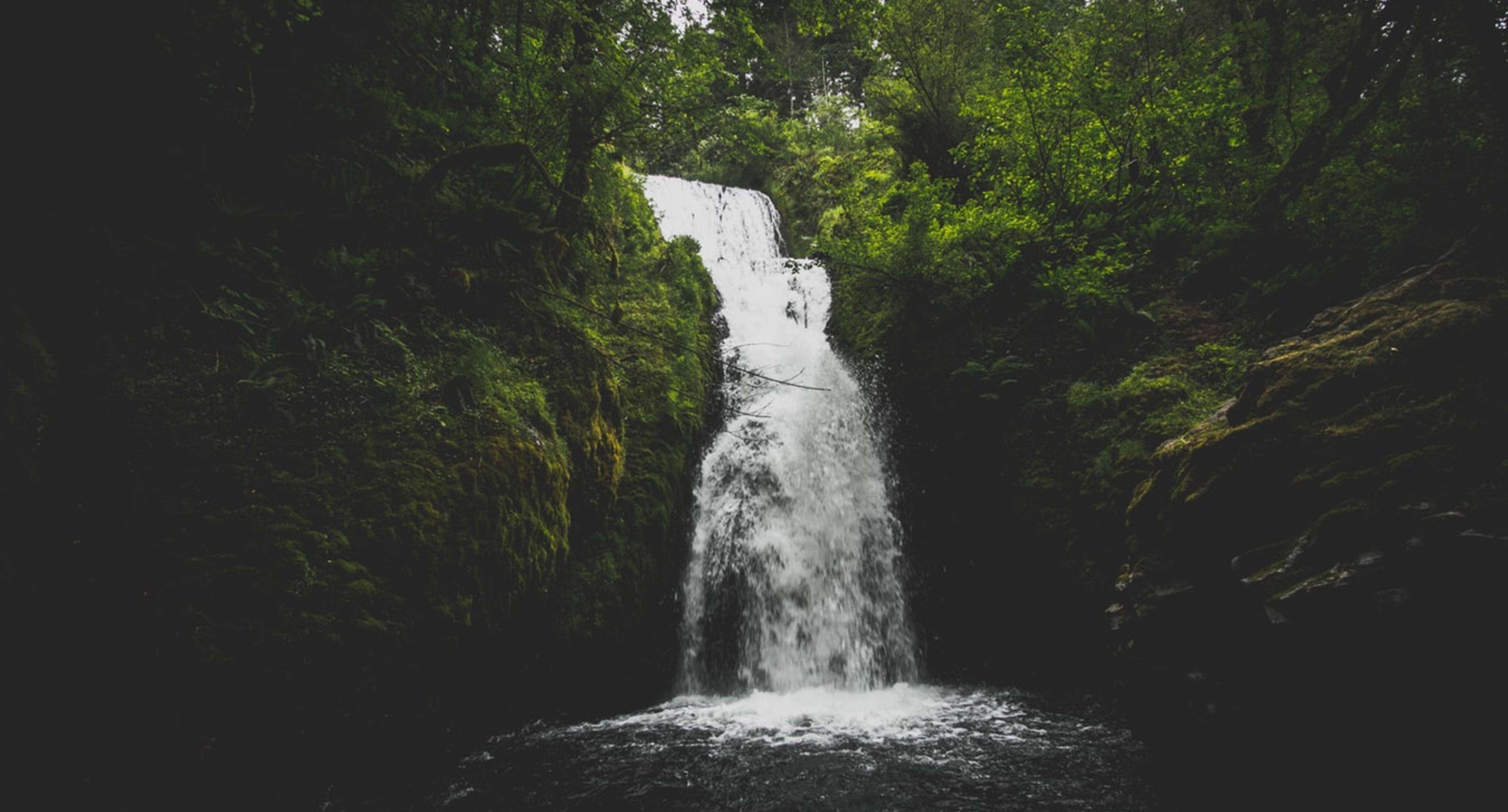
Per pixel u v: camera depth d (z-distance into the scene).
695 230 16.25
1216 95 9.08
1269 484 4.55
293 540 4.70
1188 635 5.07
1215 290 8.71
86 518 3.99
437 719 5.64
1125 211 9.92
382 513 5.22
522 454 6.43
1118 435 7.82
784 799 5.20
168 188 5.11
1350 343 4.63
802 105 26.16
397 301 6.40
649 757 6.07
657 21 8.40
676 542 9.41
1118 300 8.82
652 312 10.75
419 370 6.16
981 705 7.66
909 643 9.44
